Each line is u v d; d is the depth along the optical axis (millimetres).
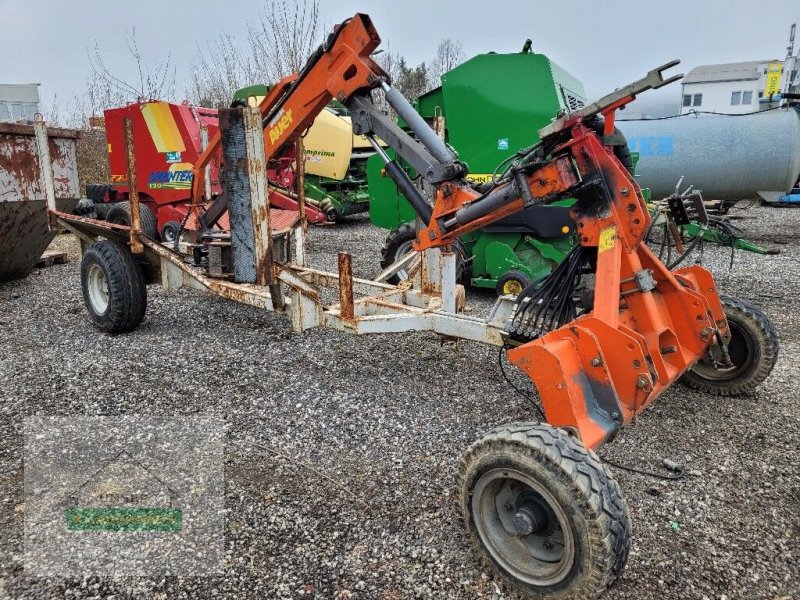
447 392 3984
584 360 2568
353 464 3129
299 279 4109
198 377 4191
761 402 3820
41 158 5434
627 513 2113
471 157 6020
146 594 2268
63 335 5062
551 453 2127
